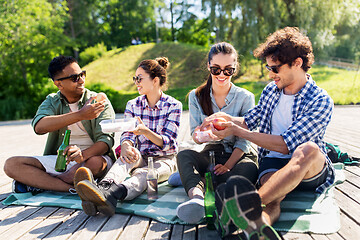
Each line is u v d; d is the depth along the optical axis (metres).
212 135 2.14
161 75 2.76
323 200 2.14
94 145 2.61
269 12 17.58
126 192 2.21
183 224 1.93
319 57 20.80
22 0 20.95
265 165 2.21
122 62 25.67
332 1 17.64
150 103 2.81
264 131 2.37
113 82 23.12
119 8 38.00
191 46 25.84
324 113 2.01
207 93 2.60
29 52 22.92
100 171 2.57
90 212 2.05
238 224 1.39
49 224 1.99
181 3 34.38
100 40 37.34
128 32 38.19
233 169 2.25
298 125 2.00
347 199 2.23
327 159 2.11
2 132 8.98
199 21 39.50
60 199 2.43
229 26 19.16
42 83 24.12
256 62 22.38
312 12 17.52
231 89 2.57
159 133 2.78
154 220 2.01
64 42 25.28
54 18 24.50
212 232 1.80
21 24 21.28
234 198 1.35
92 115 2.44
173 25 39.47
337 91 14.12
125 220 2.01
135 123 2.37
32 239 1.79
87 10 34.03
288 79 2.10
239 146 2.34
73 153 2.40
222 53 2.37
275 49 2.02
